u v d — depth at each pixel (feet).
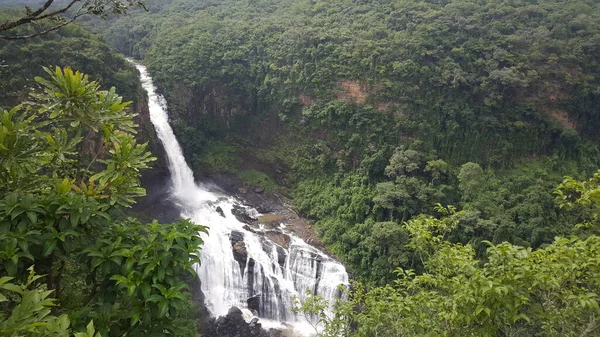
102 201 20.38
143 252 16.40
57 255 16.19
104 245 17.01
